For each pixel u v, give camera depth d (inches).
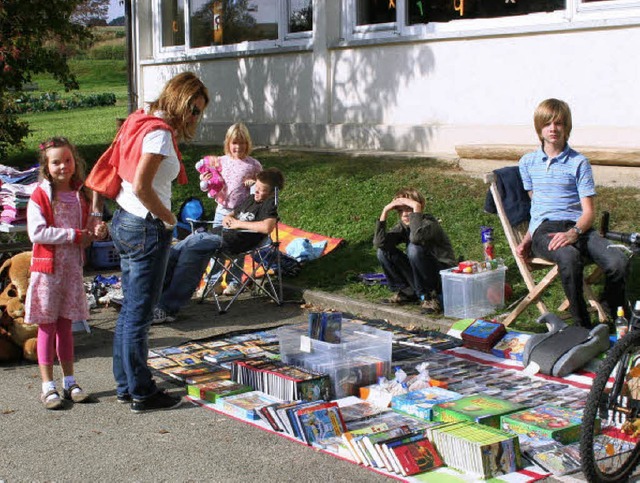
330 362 212.7
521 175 258.8
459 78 431.8
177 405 208.5
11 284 254.7
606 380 156.7
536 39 398.9
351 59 480.7
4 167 312.8
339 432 186.4
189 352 253.3
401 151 457.1
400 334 264.4
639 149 350.9
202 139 585.3
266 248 305.9
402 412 196.7
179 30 609.6
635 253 184.4
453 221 343.0
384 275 314.7
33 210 209.8
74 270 213.3
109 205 432.5
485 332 244.8
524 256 254.8
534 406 195.8
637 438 167.8
